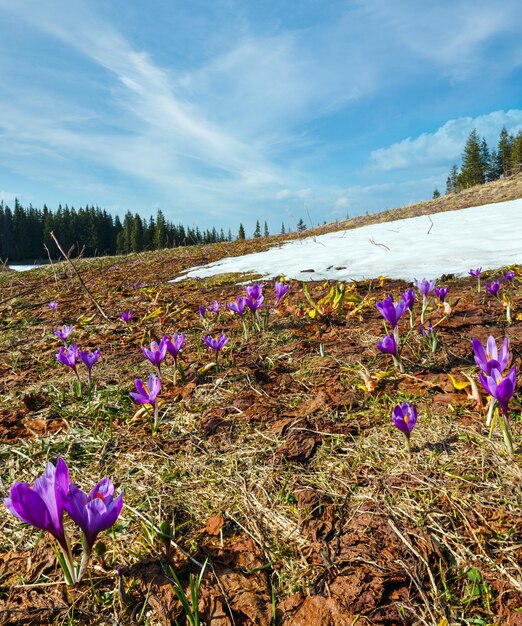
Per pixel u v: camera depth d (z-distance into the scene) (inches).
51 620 46.0
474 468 63.7
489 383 63.2
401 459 68.9
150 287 309.0
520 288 176.9
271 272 304.3
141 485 69.5
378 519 56.3
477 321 133.4
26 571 52.7
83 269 535.2
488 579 46.1
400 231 524.4
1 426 92.9
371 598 45.0
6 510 66.0
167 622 44.6
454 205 1093.8
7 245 3107.8
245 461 73.8
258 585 48.6
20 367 141.1
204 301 228.2
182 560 52.9
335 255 354.3
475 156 2497.5
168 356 133.2
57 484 46.0
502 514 54.2
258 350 131.0
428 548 50.7
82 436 86.9
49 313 241.3
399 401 87.8
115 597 48.2
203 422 88.3
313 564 50.7
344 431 78.8
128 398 104.5
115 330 180.9
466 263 250.4
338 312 161.8
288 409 90.8
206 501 64.4
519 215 533.0
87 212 3587.6
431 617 42.7
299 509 60.2
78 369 131.9
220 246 743.7
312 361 116.1
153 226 3088.1
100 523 46.6
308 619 43.7
